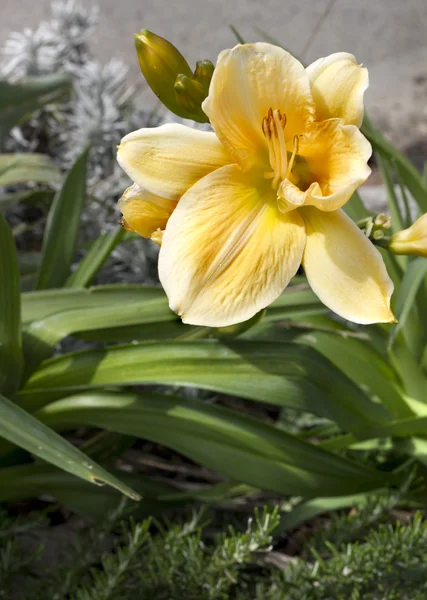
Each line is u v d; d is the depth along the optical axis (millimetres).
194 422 609
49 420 621
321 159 493
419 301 685
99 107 960
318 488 614
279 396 601
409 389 683
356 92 488
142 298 671
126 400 615
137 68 1752
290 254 487
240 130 489
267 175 496
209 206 486
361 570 572
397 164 669
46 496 712
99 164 981
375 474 625
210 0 2096
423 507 676
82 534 674
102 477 523
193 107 520
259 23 2035
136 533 575
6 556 581
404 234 506
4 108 875
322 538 611
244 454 609
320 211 492
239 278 480
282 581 577
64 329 622
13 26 1854
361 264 484
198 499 650
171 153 492
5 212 966
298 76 482
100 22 1932
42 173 874
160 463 758
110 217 927
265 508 578
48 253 699
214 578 577
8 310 583
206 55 1901
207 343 610
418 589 584
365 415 620
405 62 1919
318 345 669
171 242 478
